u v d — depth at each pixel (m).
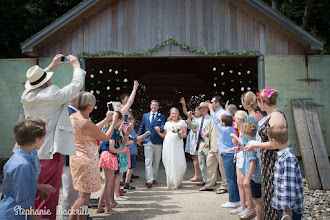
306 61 8.31
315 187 6.85
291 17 16.95
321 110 8.27
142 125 7.47
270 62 8.30
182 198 6.07
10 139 8.36
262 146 3.41
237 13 8.39
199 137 7.03
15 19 13.73
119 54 8.30
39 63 8.30
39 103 3.41
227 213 5.12
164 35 8.37
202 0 8.41
